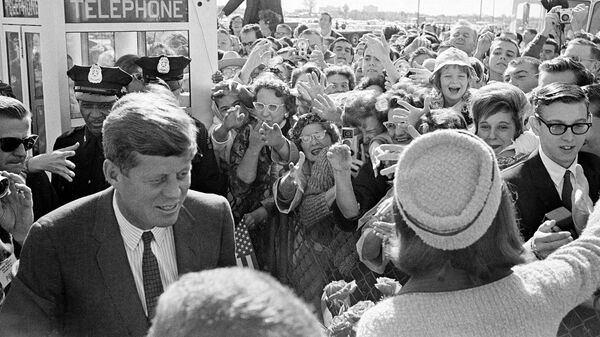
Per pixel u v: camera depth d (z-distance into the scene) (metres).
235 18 12.70
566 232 2.45
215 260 2.46
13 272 2.66
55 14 4.19
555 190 2.92
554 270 1.95
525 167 2.99
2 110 3.30
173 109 2.16
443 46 8.40
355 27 16.17
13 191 2.86
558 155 2.92
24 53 4.51
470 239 1.80
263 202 3.99
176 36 4.67
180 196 2.21
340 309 2.95
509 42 7.16
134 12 4.48
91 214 2.32
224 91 4.47
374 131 4.09
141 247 2.34
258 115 4.41
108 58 4.45
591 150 3.48
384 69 6.42
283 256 3.84
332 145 3.65
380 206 3.14
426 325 1.81
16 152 3.35
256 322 1.09
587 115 2.91
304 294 3.73
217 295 1.12
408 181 1.85
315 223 3.69
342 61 9.56
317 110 4.45
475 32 8.34
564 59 4.27
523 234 2.90
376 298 3.41
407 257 1.91
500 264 1.87
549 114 2.90
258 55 5.56
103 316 2.29
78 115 4.41
